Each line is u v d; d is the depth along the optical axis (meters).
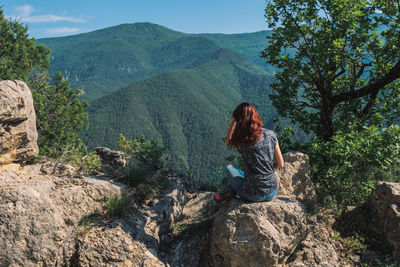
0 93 4.53
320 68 8.66
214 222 3.84
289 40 8.56
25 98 5.00
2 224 3.56
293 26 8.52
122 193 4.94
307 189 4.66
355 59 7.27
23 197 3.76
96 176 5.73
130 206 4.78
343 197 5.21
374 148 5.11
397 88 8.27
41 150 12.02
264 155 3.44
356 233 4.27
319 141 7.45
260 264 3.48
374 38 7.14
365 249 3.97
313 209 4.70
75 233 3.94
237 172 3.95
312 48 8.10
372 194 4.43
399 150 4.98
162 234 4.75
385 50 6.96
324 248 3.86
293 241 3.64
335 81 8.16
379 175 6.24
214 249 3.75
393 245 3.75
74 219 4.13
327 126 8.62
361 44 7.35
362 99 8.47
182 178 8.78
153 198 5.72
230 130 3.51
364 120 7.93
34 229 3.65
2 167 4.73
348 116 8.57
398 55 6.77
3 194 3.73
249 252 3.50
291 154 4.88
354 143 5.23
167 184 6.93
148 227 4.55
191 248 4.30
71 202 4.28
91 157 6.04
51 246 3.68
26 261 3.54
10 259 3.48
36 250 3.59
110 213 4.41
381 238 4.01
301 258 3.71
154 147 8.30
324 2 7.96
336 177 5.40
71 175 5.17
